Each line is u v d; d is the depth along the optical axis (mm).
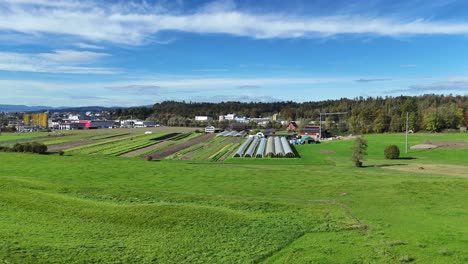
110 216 30406
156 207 32781
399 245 24547
